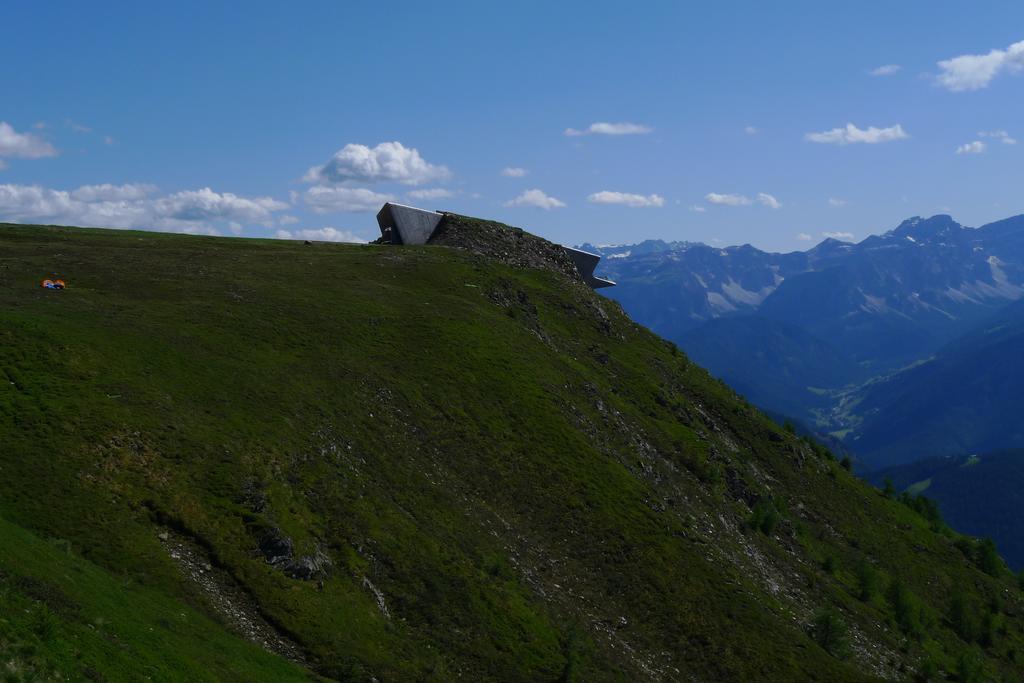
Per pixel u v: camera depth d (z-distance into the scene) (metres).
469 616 53.25
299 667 41.91
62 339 58.19
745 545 85.75
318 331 81.31
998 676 95.56
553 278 136.38
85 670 29.30
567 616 59.94
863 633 81.69
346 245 136.38
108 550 42.53
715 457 102.38
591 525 71.75
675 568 70.88
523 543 65.88
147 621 36.88
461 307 101.25
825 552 102.94
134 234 126.94
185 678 33.53
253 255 109.69
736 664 62.66
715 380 139.25
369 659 45.41
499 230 147.00
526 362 93.62
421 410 75.25
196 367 63.66
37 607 31.25
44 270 81.62
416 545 56.06
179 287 83.88
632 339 133.00
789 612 74.19
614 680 55.19
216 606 43.22
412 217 142.88
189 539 46.47
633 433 95.75
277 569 47.50
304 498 54.00
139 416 53.25
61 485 45.19
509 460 75.06
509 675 50.53
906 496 152.62
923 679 77.62
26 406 50.09
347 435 64.50
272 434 58.44
